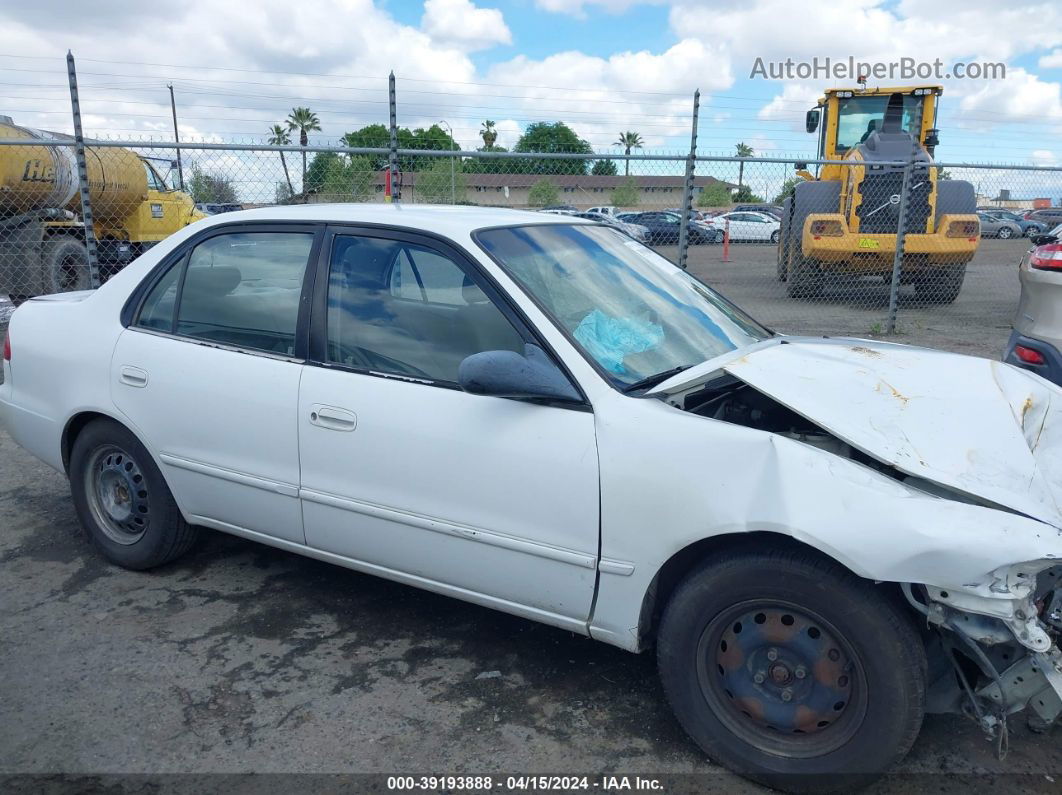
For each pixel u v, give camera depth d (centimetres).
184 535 398
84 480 411
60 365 404
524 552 291
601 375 286
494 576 301
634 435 271
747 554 259
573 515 280
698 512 259
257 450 348
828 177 1395
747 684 265
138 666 330
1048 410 299
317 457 331
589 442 277
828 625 249
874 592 244
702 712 270
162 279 386
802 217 1277
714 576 262
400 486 313
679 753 282
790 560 251
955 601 230
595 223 397
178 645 346
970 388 296
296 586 398
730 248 2475
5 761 275
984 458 254
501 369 276
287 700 309
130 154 1316
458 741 287
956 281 1252
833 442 288
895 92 1348
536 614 299
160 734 289
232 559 427
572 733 292
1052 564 224
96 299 405
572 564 283
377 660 336
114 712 301
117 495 407
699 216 3005
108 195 1277
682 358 316
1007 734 262
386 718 299
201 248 378
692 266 1875
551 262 331
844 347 342
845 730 252
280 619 367
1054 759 278
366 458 319
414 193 916
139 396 379
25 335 423
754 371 285
